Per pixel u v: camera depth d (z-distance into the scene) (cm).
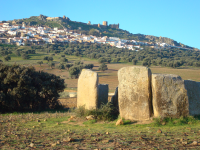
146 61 11400
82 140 728
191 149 561
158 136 755
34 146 651
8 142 724
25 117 1509
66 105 2616
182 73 8650
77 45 19725
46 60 11569
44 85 2280
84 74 1380
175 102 1042
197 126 950
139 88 1105
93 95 1309
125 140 700
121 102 1149
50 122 1259
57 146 644
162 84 1048
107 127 1027
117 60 12862
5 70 2169
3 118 1472
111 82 6744
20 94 2005
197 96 1241
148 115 1077
